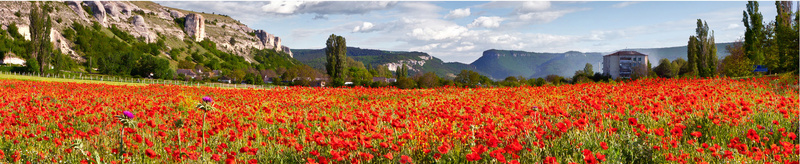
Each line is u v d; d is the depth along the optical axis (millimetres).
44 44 86875
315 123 8305
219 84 59125
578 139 5531
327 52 92312
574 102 9438
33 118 8805
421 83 83312
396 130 6508
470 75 91375
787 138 5633
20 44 141125
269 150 5914
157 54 199125
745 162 4578
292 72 115188
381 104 12727
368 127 6344
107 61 127750
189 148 5762
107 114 10555
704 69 65375
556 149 5207
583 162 4695
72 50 164250
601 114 7848
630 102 8688
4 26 158250
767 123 6980
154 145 6438
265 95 18281
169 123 8023
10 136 6824
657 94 11266
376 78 165375
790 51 42875
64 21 186375
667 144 5180
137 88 25203
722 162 4707
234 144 6492
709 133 6312
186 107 13477
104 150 6051
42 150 6211
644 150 4938
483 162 4574
